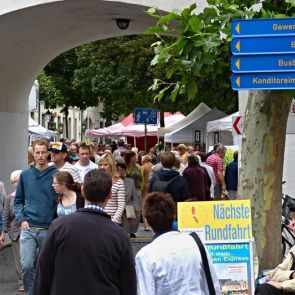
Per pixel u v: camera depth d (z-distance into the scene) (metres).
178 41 8.28
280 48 8.18
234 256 7.53
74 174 12.46
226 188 21.09
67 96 54.28
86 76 47.25
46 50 19.20
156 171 13.73
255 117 8.84
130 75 36.94
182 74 8.49
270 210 8.88
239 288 7.51
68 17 16.42
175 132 31.66
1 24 15.81
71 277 5.53
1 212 12.31
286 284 8.32
